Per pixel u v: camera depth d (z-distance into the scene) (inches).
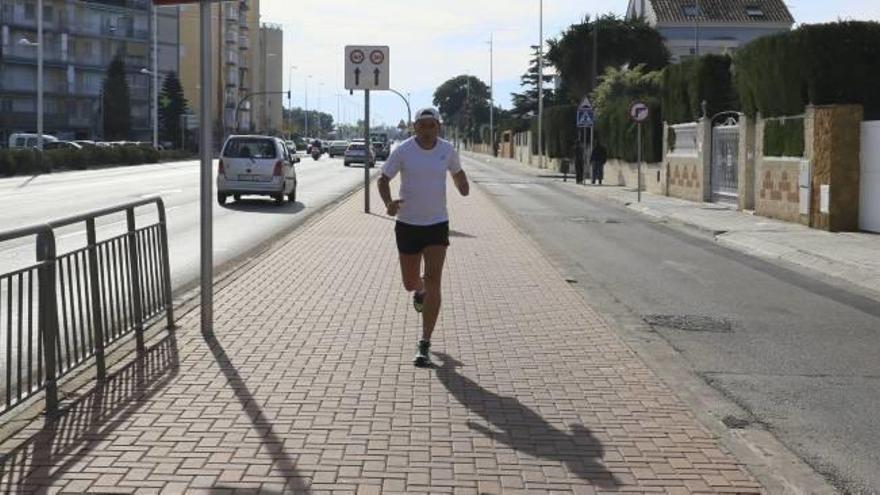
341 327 349.4
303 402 250.8
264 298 409.4
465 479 197.6
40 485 189.3
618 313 414.0
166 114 3663.9
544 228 817.5
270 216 877.8
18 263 243.6
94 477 194.2
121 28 3777.1
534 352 316.2
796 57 791.1
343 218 816.3
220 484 191.6
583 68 2507.4
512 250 608.4
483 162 3184.1
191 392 258.1
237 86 4881.9
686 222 864.9
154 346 313.6
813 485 200.8
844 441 237.9
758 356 332.5
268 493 187.5
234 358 298.2
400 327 351.9
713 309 428.5
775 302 451.2
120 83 3449.8
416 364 293.4
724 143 1056.8
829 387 290.8
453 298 420.5
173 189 1221.1
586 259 605.6
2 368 226.2
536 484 195.8
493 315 381.1
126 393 256.1
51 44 3508.9
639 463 210.1
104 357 276.2
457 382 275.3
